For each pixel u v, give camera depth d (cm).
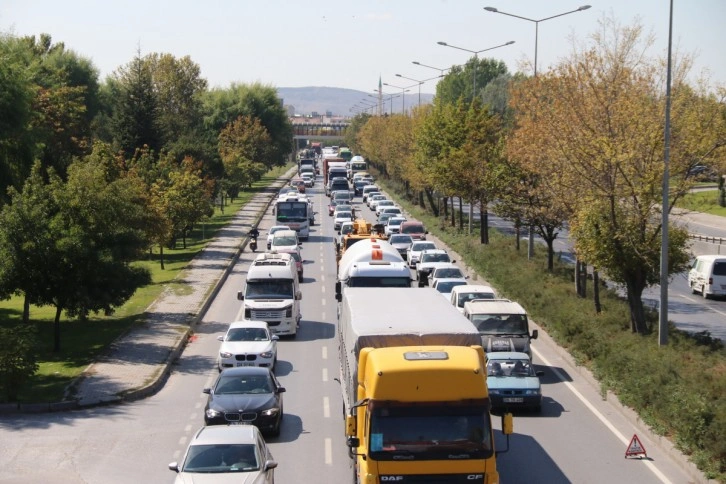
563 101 3247
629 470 1891
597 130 2983
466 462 1493
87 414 2381
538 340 3322
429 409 1504
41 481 1833
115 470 1909
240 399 2161
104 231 3319
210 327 3666
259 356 2805
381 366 1513
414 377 1505
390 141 11375
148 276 3447
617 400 2427
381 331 1773
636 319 3050
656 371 2336
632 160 2941
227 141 12231
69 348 3231
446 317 1917
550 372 2838
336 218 7656
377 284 2933
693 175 3048
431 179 6744
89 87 10188
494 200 5222
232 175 9981
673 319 3819
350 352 1922
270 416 2133
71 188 3275
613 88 3011
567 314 3284
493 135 5862
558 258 4950
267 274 3494
